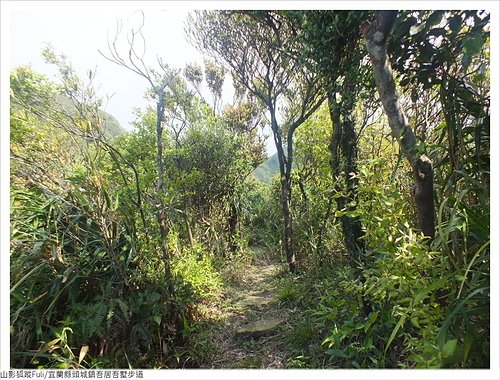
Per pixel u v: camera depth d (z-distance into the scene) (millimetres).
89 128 1929
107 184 2051
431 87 1794
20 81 1986
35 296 1895
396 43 1624
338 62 2197
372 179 1577
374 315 1557
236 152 4656
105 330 1936
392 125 1507
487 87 1650
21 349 1733
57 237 1885
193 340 2225
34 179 2043
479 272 1228
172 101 3459
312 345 2023
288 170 3596
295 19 2188
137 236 2281
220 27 3512
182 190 3686
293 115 3604
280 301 2754
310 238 3160
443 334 1091
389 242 1432
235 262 3922
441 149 1716
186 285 2436
